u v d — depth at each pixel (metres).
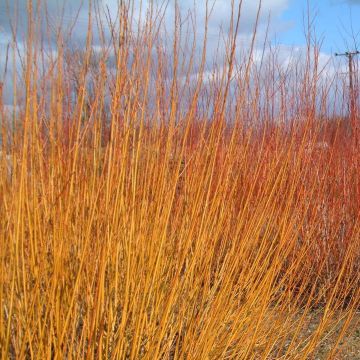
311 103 2.65
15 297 1.54
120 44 1.62
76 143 1.57
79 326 1.78
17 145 1.53
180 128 1.93
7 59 1.47
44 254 1.54
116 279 1.64
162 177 1.77
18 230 1.45
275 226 2.49
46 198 1.64
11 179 1.52
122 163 1.62
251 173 2.45
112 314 1.72
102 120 1.75
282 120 2.65
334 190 3.67
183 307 1.84
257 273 2.29
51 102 1.64
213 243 1.93
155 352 1.70
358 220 3.53
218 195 1.91
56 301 1.49
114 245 1.66
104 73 1.63
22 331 1.54
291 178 2.46
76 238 1.69
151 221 1.78
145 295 1.65
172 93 1.77
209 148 1.86
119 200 1.63
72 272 1.66
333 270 3.49
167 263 1.93
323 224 3.51
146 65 1.73
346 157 3.84
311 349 2.24
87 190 1.68
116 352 1.60
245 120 2.42
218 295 1.88
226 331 2.19
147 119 1.85
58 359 1.46
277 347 2.71
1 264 1.41
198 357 1.86
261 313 2.05
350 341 3.02
